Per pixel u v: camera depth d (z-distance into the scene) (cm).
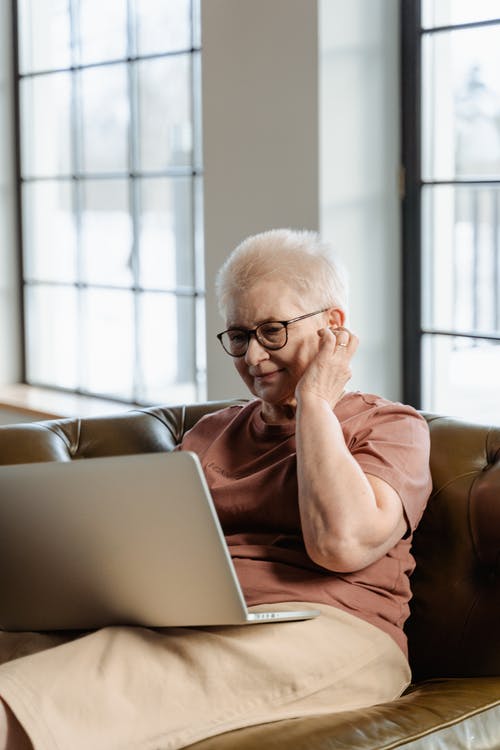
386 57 338
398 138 342
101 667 177
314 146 329
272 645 185
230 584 174
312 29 326
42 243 504
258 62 346
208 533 171
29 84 500
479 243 326
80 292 484
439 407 343
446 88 329
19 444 240
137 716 174
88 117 468
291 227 341
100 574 182
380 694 195
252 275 212
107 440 250
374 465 198
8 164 512
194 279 424
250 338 212
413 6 333
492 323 326
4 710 170
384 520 192
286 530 207
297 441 197
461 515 214
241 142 355
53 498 178
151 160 438
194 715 177
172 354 439
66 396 489
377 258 342
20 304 521
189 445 234
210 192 369
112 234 462
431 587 215
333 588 196
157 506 172
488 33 316
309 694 186
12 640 202
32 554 185
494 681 198
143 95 438
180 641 183
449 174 331
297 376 212
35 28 491
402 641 202
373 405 212
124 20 443
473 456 219
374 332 343
